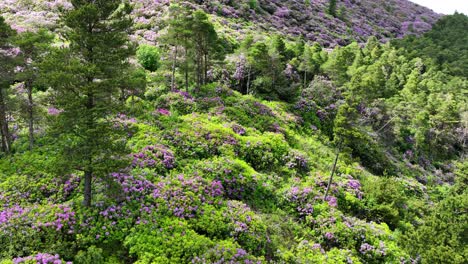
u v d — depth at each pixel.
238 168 23.45
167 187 18.59
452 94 54.34
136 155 20.95
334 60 47.31
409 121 49.53
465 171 29.56
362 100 45.59
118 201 16.75
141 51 39.69
